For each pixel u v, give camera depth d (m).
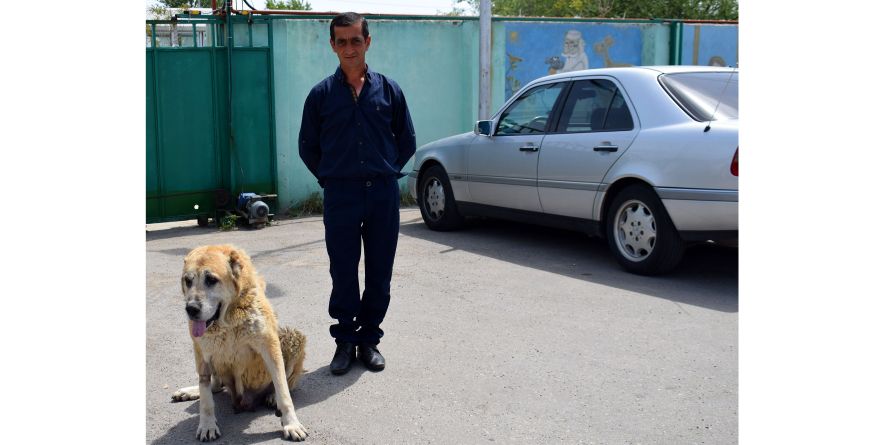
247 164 9.95
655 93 6.55
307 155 4.52
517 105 7.99
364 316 4.63
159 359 4.75
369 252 4.54
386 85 4.44
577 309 5.70
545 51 12.10
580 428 3.74
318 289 6.41
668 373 4.43
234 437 3.67
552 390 4.20
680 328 5.23
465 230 9.03
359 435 3.69
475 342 5.00
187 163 9.55
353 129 4.32
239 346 3.63
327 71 10.60
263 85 9.91
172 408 4.02
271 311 3.72
